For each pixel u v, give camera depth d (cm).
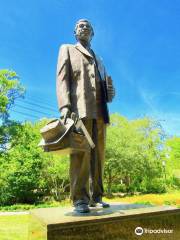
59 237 312
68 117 400
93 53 476
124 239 350
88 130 428
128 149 2994
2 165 2464
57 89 427
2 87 2803
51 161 2623
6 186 2400
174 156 3903
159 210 393
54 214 368
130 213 370
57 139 361
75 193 394
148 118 3616
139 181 3434
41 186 2544
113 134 3047
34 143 2586
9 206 2180
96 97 453
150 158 3275
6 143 2780
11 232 991
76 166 398
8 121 2805
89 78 438
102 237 335
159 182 3572
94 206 430
